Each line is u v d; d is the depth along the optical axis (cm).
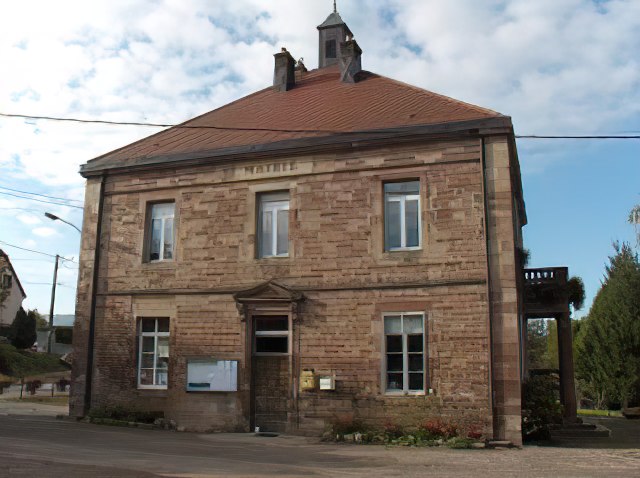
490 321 1611
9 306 5597
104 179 2097
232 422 1820
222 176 1955
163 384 1938
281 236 1889
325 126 1925
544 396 1800
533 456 1359
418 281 1698
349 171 1816
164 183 2019
